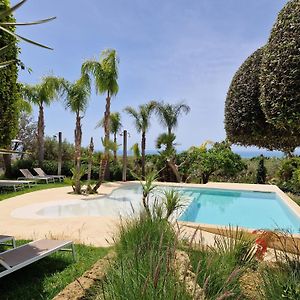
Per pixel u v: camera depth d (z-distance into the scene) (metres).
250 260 3.54
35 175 19.45
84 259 4.95
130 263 2.61
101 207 11.19
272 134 4.33
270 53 3.52
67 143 23.30
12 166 19.38
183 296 2.02
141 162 21.17
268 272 2.92
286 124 3.37
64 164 20.33
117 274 2.49
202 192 15.08
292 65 3.20
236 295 2.72
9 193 13.36
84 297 2.99
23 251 4.37
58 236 6.48
